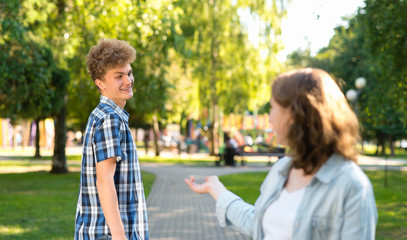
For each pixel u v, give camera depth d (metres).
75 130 63.62
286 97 1.78
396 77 12.00
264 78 27.45
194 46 27.00
